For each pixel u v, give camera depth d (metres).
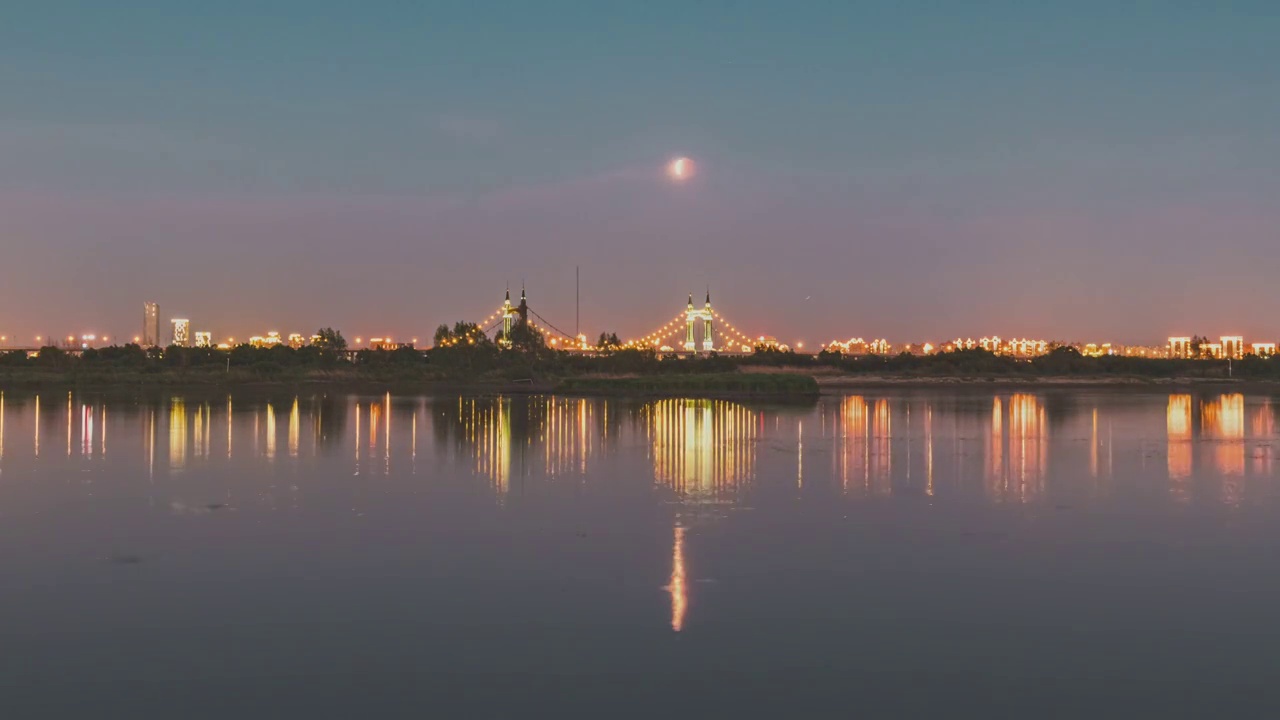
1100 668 11.59
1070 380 134.50
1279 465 29.36
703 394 77.75
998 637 12.62
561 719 10.19
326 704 10.54
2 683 11.07
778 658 11.86
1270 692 10.92
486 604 13.90
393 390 84.94
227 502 21.73
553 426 43.09
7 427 40.66
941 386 112.56
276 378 107.31
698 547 17.38
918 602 14.05
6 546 17.28
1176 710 10.48
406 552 16.91
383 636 12.55
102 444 33.72
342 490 23.50
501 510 20.88
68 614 13.39
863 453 32.34
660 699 10.69
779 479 25.75
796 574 15.53
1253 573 15.67
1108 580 15.24
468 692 10.85
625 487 24.19
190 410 53.09
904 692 10.89
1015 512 20.97
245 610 13.59
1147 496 23.23
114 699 10.66
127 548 17.14
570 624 13.04
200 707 10.47
